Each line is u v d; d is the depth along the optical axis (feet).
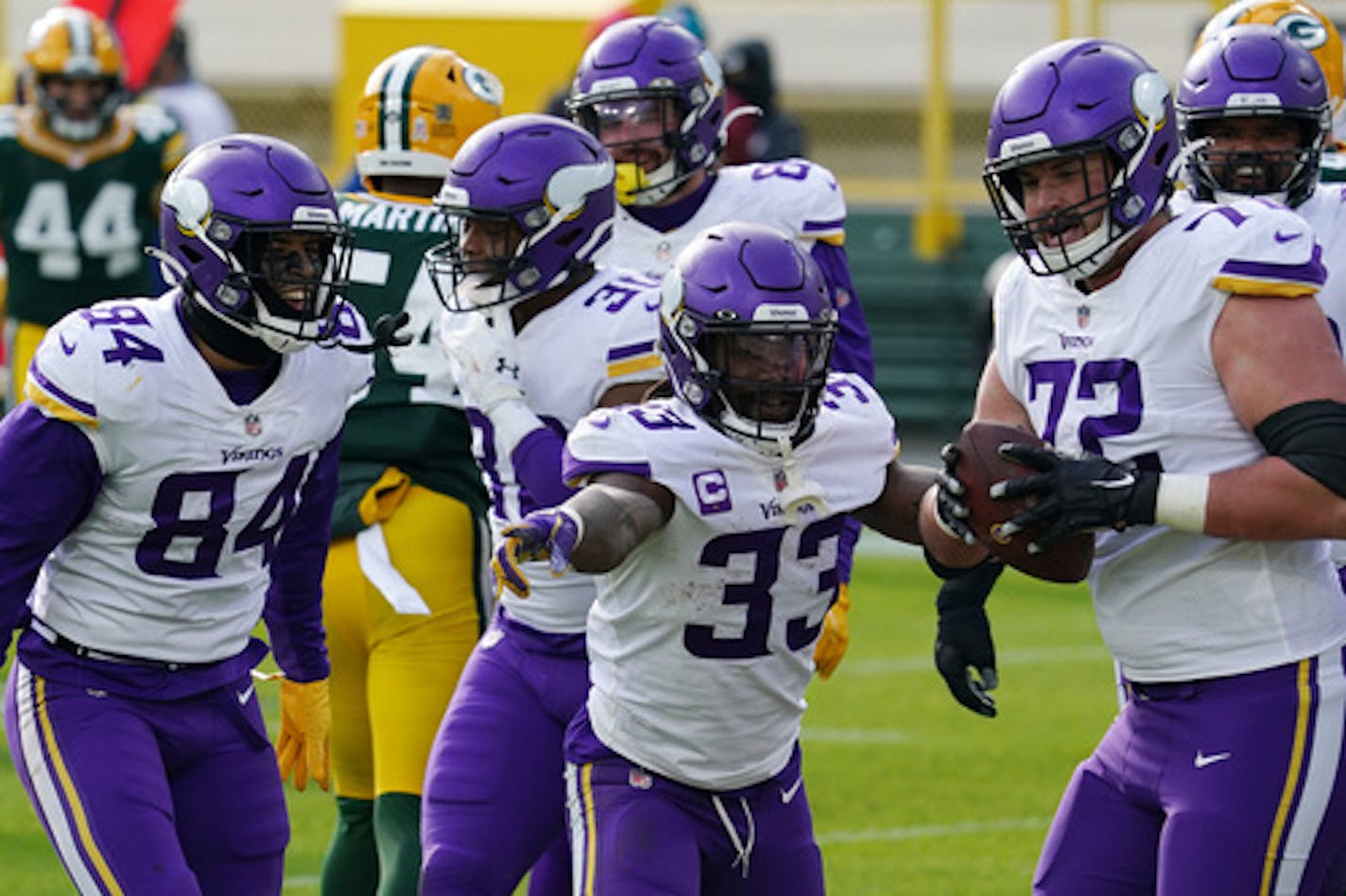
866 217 189.78
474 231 55.72
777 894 52.03
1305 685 48.39
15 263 116.88
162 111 117.80
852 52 205.67
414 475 63.41
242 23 213.05
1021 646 119.85
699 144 65.98
